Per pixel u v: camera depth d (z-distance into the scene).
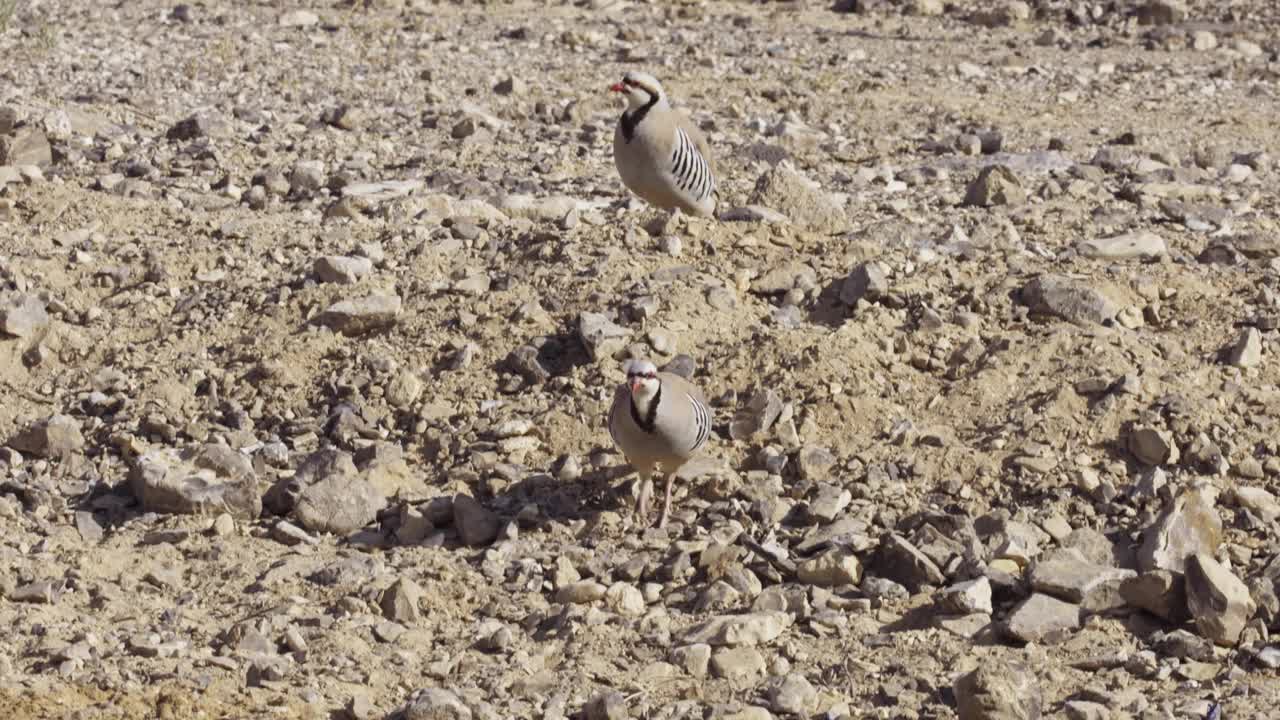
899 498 9.50
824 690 7.73
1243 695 7.51
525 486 9.86
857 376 10.46
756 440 10.07
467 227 12.84
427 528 9.48
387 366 10.88
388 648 8.22
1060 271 11.90
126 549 9.27
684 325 11.05
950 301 11.41
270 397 10.81
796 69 22.27
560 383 10.59
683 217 12.53
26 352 11.30
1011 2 26.94
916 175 15.80
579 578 8.96
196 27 23.00
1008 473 9.62
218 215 13.87
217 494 9.67
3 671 7.72
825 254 12.24
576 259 12.03
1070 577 8.35
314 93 19.02
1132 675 7.80
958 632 8.22
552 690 7.73
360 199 13.86
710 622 8.24
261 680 7.77
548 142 16.98
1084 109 20.14
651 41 24.08
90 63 19.81
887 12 27.22
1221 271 12.13
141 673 7.82
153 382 10.98
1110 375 10.30
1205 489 9.24
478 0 26.88
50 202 13.70
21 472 10.23
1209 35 24.59
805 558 8.97
